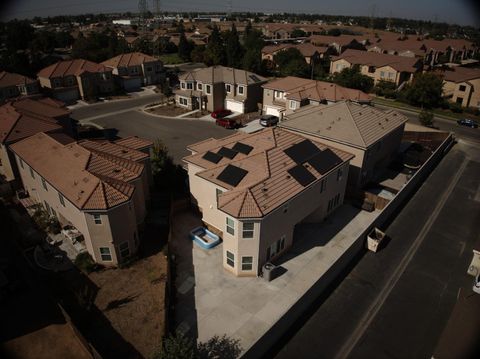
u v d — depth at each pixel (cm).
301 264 2770
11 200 3591
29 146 3422
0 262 2711
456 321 2062
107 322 2252
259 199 2547
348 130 3778
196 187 3225
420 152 4756
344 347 2117
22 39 11669
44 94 7219
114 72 7906
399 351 2097
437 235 3155
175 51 12875
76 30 18612
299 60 8725
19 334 2159
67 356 2038
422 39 12812
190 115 6269
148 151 3662
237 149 3186
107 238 2623
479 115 6550
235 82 6319
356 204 3519
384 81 8025
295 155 3058
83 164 2894
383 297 2481
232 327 2230
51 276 2602
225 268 2706
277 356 2058
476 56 12300
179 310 2344
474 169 4438
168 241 2828
